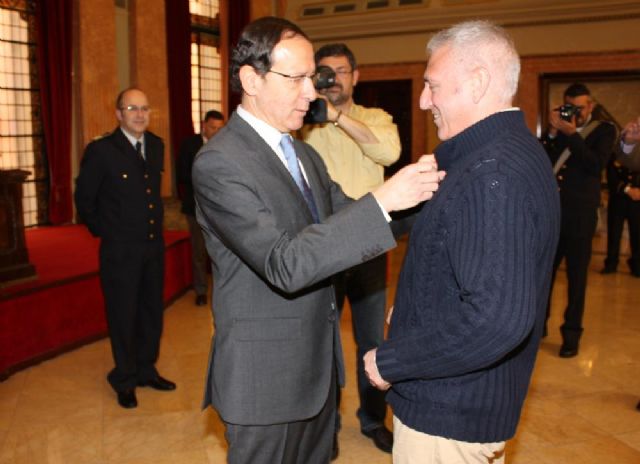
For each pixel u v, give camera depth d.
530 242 1.26
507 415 1.44
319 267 1.44
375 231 1.45
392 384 1.52
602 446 2.93
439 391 1.43
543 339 4.45
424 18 8.97
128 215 3.35
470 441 1.43
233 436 1.69
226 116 9.30
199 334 4.71
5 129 6.89
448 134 1.48
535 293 1.25
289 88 1.61
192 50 8.90
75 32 7.21
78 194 3.32
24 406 3.41
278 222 1.59
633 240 6.37
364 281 2.81
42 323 4.09
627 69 7.99
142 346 3.62
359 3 9.41
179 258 5.89
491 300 1.23
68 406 3.42
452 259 1.32
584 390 3.56
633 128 3.64
